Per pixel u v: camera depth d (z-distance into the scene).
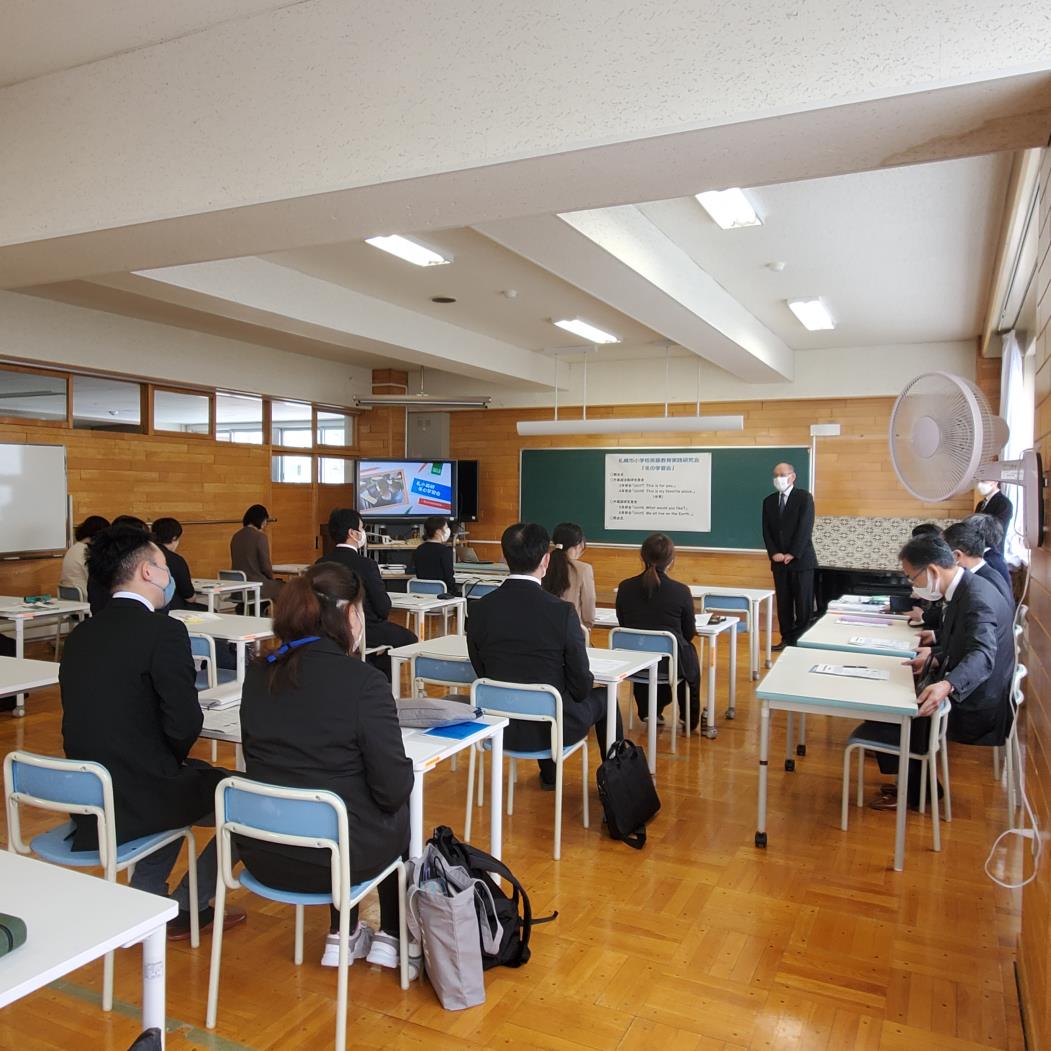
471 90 2.36
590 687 3.18
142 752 2.17
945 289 5.96
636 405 9.45
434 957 2.17
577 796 3.79
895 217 4.45
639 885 2.89
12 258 3.42
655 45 2.13
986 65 1.80
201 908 2.51
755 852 3.18
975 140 2.13
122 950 2.44
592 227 3.94
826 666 3.44
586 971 2.36
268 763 2.03
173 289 5.04
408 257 5.32
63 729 2.20
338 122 2.56
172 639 2.21
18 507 6.62
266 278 5.59
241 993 2.23
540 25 2.27
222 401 8.55
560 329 7.73
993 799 3.76
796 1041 2.06
